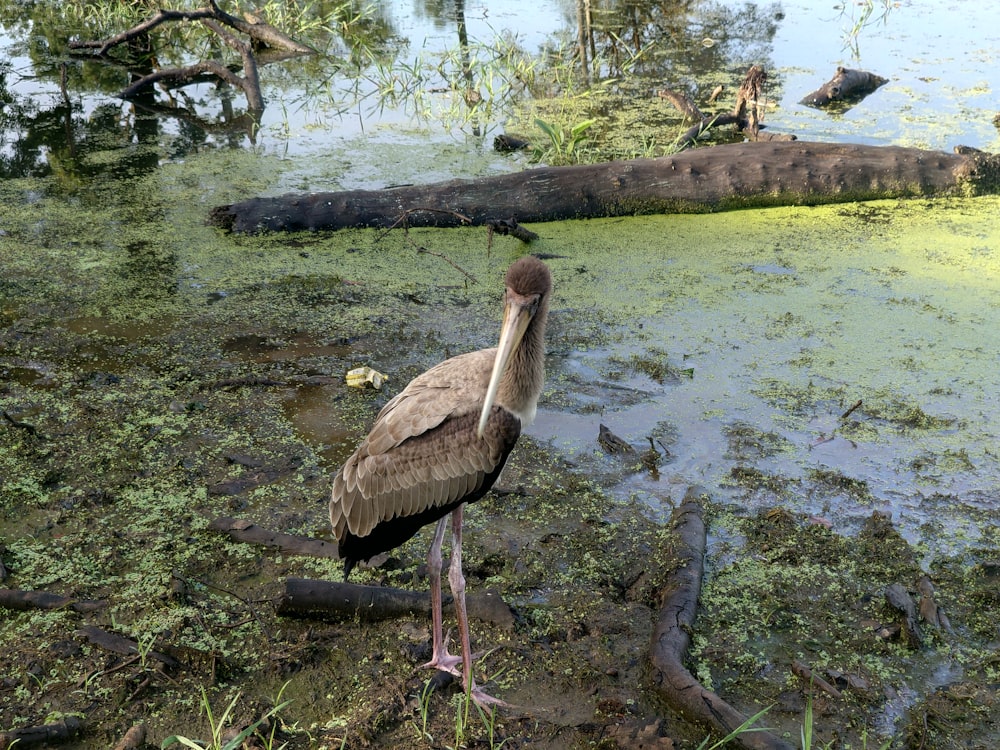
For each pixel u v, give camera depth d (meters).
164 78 6.70
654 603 2.37
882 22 8.13
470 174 5.18
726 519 2.66
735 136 5.64
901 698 2.10
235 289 3.99
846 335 3.60
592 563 2.50
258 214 4.51
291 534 2.57
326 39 7.95
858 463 2.89
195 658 2.17
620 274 4.12
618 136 5.69
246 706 2.06
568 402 3.22
